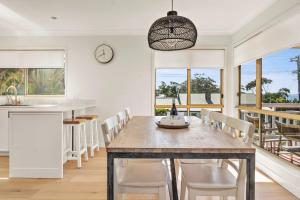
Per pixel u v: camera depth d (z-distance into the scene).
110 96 4.68
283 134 2.92
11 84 4.72
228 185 1.61
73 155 3.73
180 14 3.73
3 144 4.08
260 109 3.53
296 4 2.54
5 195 2.48
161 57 4.66
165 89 4.77
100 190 2.59
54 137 2.99
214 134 1.88
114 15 3.82
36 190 2.60
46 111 2.97
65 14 3.77
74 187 2.68
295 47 2.71
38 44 4.66
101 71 4.67
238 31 4.31
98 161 3.67
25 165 3.01
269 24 3.14
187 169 1.92
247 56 3.89
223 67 4.67
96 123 4.37
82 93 4.68
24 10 3.59
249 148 1.43
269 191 2.61
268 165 3.16
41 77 4.73
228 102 4.69
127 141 1.60
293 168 2.59
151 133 1.92
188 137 1.75
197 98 4.76
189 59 4.66
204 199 2.38
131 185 1.63
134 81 4.66
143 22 4.19
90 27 4.47
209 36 4.64
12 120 3.00
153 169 1.91
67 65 4.66
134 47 4.64
